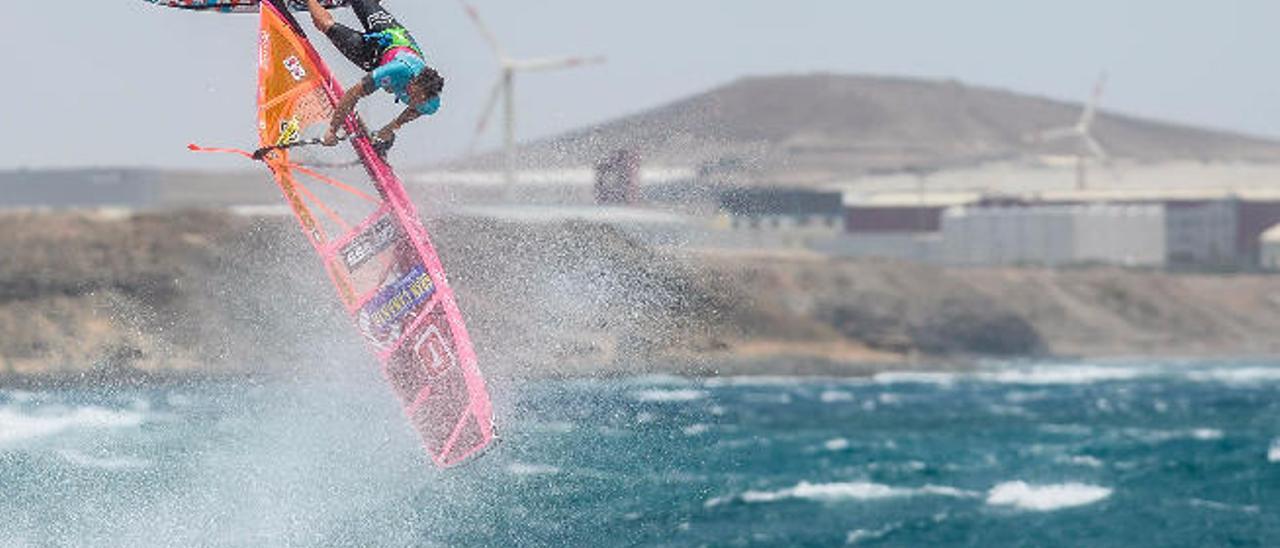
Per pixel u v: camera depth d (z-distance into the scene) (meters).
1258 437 136.75
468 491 76.94
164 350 116.44
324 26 53.53
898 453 117.62
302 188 56.72
